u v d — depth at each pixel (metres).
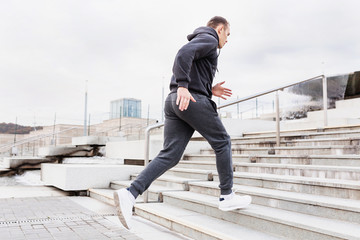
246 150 4.76
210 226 2.21
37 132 19.84
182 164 4.77
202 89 2.00
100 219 2.99
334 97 11.84
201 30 2.11
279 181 2.71
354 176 2.47
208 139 2.05
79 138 9.87
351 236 1.51
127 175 4.98
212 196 2.93
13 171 8.19
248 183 3.06
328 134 4.60
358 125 4.79
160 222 2.73
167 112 2.07
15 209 3.51
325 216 1.98
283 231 1.93
